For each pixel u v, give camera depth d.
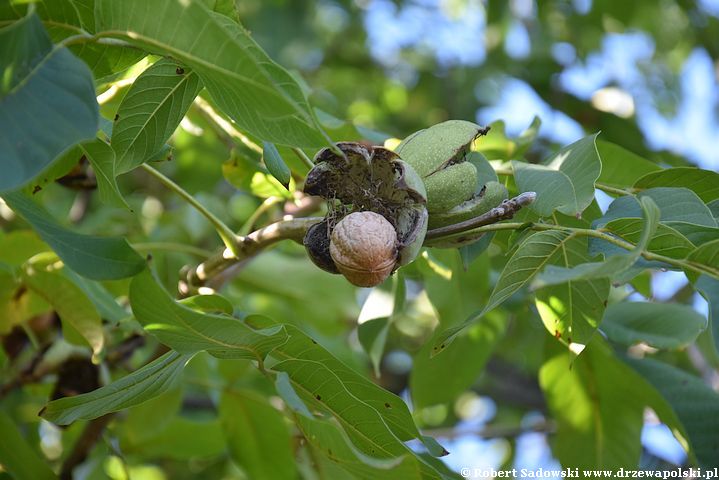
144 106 1.60
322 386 1.59
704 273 1.58
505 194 1.62
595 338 1.83
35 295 1.78
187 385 1.99
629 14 2.78
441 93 3.15
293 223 1.62
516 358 2.78
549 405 1.87
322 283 2.02
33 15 1.48
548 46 2.71
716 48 2.88
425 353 1.90
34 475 1.72
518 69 2.68
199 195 2.13
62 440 1.97
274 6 3.01
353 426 1.59
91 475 1.94
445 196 1.60
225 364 1.87
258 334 1.56
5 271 1.75
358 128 1.78
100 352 1.74
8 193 1.55
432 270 1.83
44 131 1.47
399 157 1.59
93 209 2.43
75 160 1.65
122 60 1.57
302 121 1.53
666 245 1.58
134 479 2.36
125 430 1.90
